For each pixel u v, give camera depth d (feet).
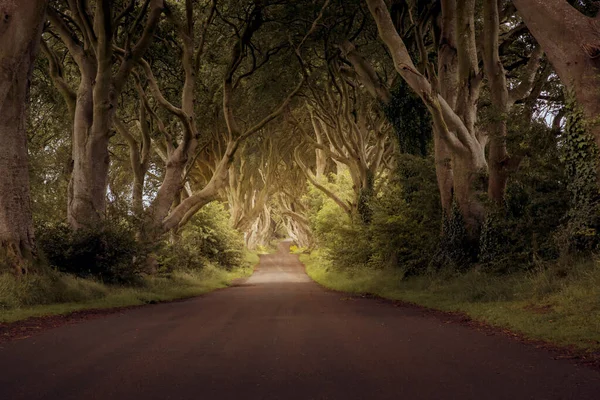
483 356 21.01
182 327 31.94
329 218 126.62
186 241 117.39
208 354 21.99
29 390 15.94
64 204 91.97
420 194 71.72
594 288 31.81
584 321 26.86
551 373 17.78
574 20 38.45
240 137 86.94
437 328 29.81
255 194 191.42
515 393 15.20
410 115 75.20
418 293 54.85
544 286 37.01
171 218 83.61
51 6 66.44
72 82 95.61
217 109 103.86
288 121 119.44
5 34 43.55
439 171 64.49
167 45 83.41
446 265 60.08
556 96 48.65
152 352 22.61
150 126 96.73
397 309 43.24
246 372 18.34
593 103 37.81
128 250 66.44
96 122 65.16
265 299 58.39
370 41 84.07
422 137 75.36
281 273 153.17
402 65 52.16
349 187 132.26
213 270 123.03
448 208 63.31
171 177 79.36
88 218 65.41
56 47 83.20
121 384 16.66
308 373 18.07
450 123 55.88
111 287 61.62
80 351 22.99
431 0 67.82
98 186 66.44
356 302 51.98
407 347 23.26
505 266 49.96
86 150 66.08
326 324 32.17
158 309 47.16
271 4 78.89
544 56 69.26
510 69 76.02
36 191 90.07
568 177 41.09
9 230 48.26
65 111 93.04
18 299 41.88
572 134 39.45
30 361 20.65
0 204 48.29
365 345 23.89
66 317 38.58
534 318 29.73
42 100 93.66
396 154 74.90
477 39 69.31
